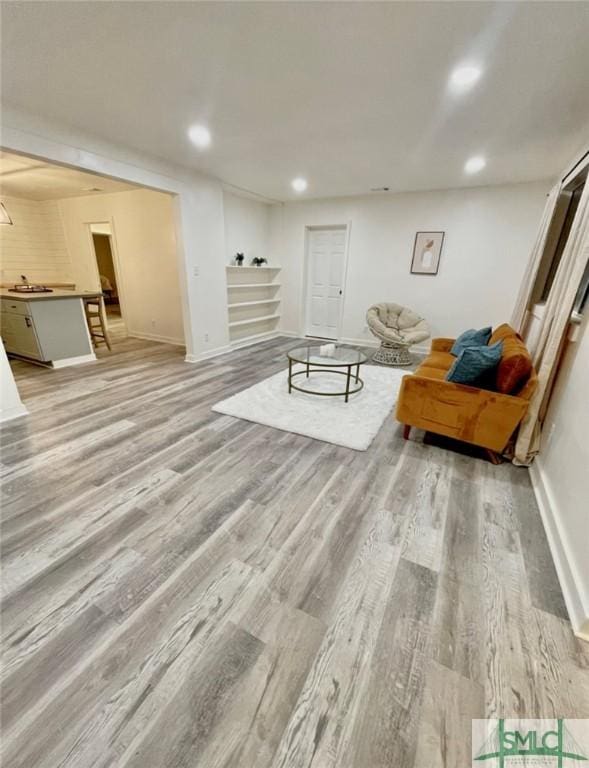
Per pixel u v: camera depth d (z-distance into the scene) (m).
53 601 1.35
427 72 2.01
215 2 1.51
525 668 1.15
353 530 1.74
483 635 1.25
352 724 1.00
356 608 1.34
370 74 2.05
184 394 3.54
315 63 1.95
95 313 5.30
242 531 1.72
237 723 0.99
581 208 2.22
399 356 4.78
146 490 2.03
